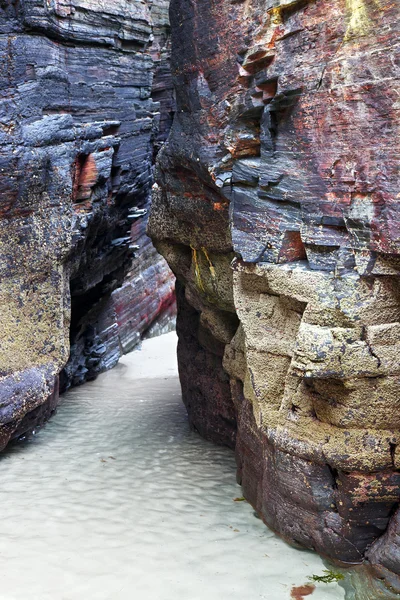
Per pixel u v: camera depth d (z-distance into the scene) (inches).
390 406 187.6
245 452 258.2
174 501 261.7
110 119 375.6
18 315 300.4
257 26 200.2
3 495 266.5
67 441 337.1
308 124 186.2
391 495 195.3
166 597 194.4
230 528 236.4
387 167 168.4
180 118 255.4
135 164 417.7
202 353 329.7
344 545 203.3
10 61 291.1
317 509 206.4
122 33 377.7
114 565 211.5
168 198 277.9
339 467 194.7
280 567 209.3
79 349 457.7
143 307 605.6
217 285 269.3
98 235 391.5
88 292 434.0
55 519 244.5
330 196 183.8
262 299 213.3
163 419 374.6
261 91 204.7
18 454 315.6
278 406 213.3
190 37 232.7
